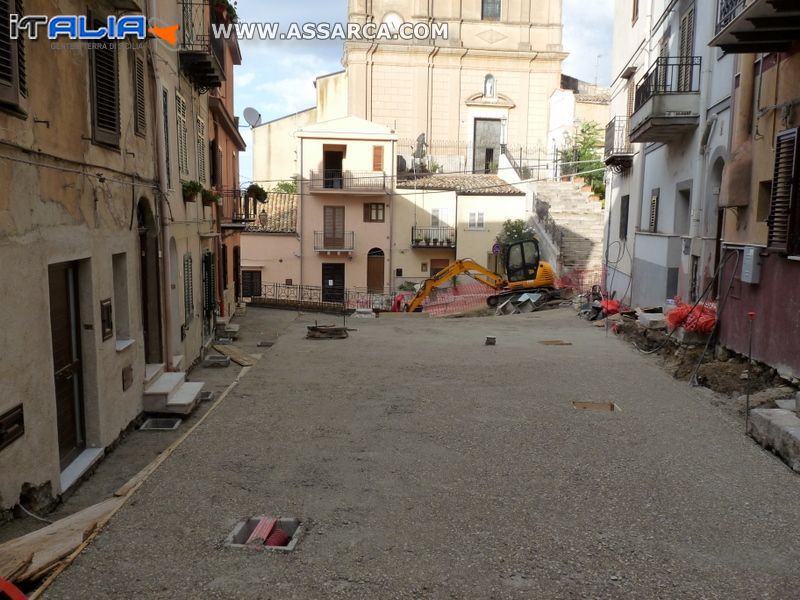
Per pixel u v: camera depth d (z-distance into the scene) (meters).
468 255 36.69
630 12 21.19
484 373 11.27
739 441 7.27
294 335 17.30
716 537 4.94
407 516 5.30
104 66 7.48
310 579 4.27
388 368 11.82
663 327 13.34
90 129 7.06
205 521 5.17
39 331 5.80
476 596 4.10
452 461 6.68
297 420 8.26
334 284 36.66
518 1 38.38
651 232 17.41
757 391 8.92
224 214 21.30
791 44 8.80
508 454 6.88
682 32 15.04
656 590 4.19
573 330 17.97
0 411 5.11
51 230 6.06
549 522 5.20
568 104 37.81
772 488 5.90
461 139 38.75
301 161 35.94
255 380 10.74
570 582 4.28
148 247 10.18
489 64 38.41
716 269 12.41
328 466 6.52
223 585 4.17
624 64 21.92
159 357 10.45
